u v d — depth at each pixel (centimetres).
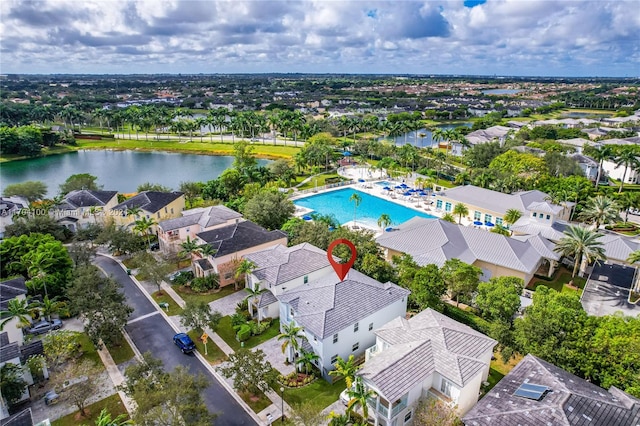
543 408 2783
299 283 5191
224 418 3519
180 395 3034
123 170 14400
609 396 3020
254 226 6725
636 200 8300
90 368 3894
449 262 5097
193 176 13575
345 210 9556
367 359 3841
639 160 10981
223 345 4541
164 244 6744
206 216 7131
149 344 4566
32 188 9406
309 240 6288
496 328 4106
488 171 10231
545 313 3791
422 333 3669
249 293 5038
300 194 10488
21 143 15725
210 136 19338
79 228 7169
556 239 6581
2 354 3684
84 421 3497
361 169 13325
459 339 3572
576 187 8450
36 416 3562
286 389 3841
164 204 7981
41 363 3881
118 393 3816
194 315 4512
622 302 5069
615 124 19238
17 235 6769
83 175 9894
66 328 4900
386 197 10244
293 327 4022
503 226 7788
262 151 16025
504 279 4622
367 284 4562
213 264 5772
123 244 6594
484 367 3306
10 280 5141
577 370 3531
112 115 19812
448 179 11906
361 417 3434
